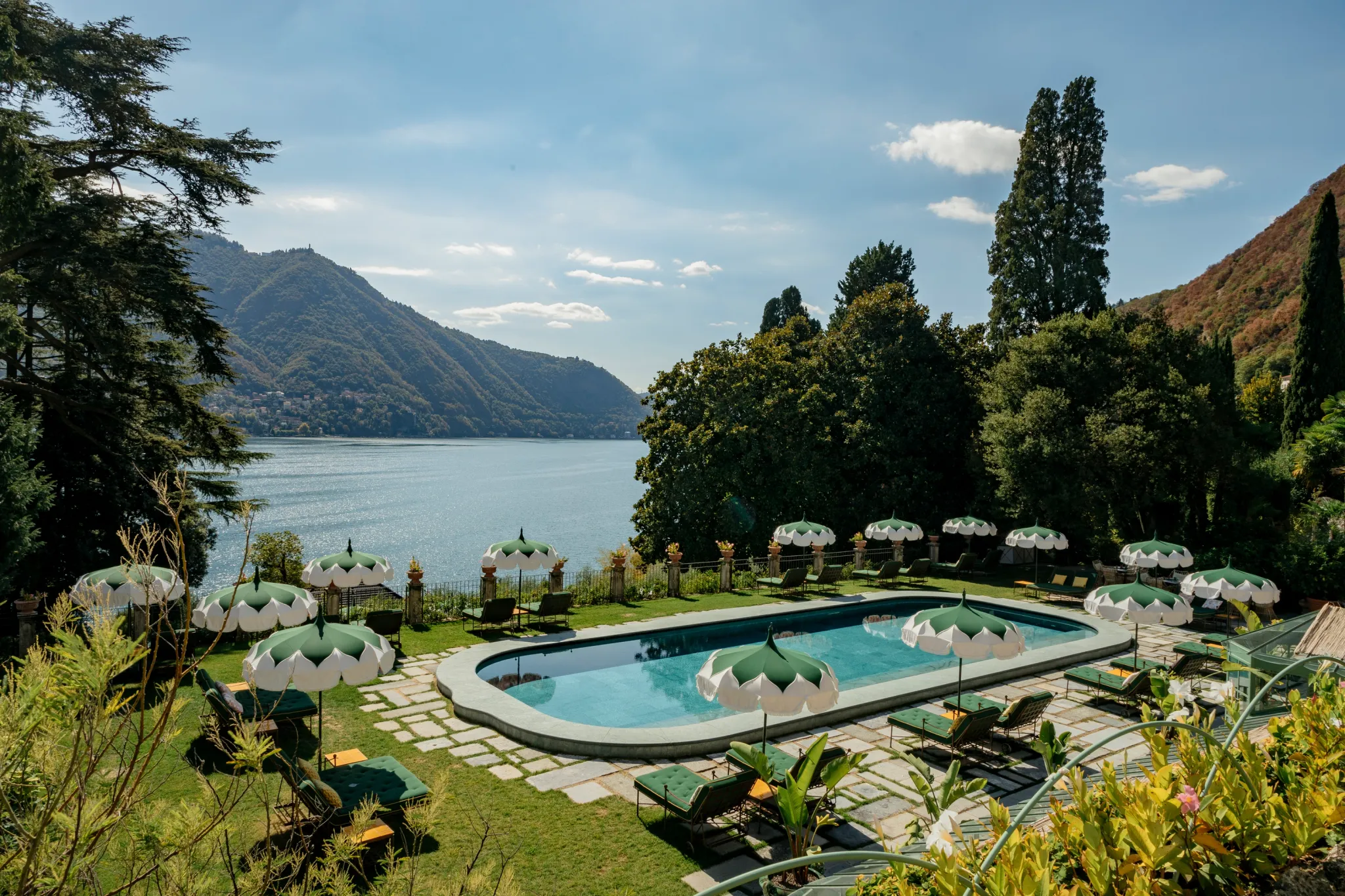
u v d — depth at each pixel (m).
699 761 11.88
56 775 2.88
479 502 97.50
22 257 20.89
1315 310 35.31
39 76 19.12
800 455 34.53
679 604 23.34
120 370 24.14
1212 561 24.56
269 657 9.27
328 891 3.75
